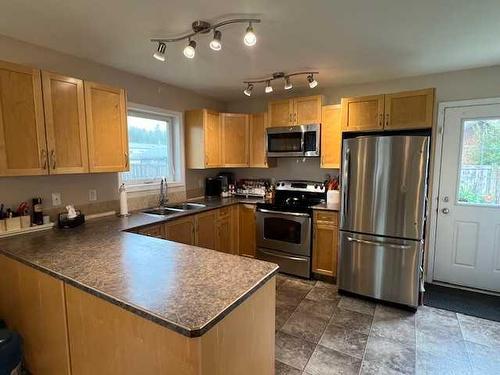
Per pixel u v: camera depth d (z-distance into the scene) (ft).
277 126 12.16
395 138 8.27
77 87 7.32
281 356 6.53
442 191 10.19
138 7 5.63
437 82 10.05
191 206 11.43
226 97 13.73
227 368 3.66
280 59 8.59
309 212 10.62
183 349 3.23
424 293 9.68
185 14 5.92
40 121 6.60
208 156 12.20
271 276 4.48
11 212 6.84
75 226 7.75
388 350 6.72
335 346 6.89
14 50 7.04
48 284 4.85
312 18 6.10
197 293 3.78
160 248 5.75
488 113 9.39
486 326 7.69
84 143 7.49
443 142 10.06
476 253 9.88
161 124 11.70
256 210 11.98
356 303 9.03
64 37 6.98
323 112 11.21
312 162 12.78
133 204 10.29
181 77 10.44
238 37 7.04
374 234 8.86
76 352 4.57
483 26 6.46
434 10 5.77
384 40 7.23
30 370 5.69
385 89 10.94
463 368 6.13
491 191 9.60
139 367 3.69
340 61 8.79
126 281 4.16
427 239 10.48
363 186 8.89
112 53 8.05
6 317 6.12
